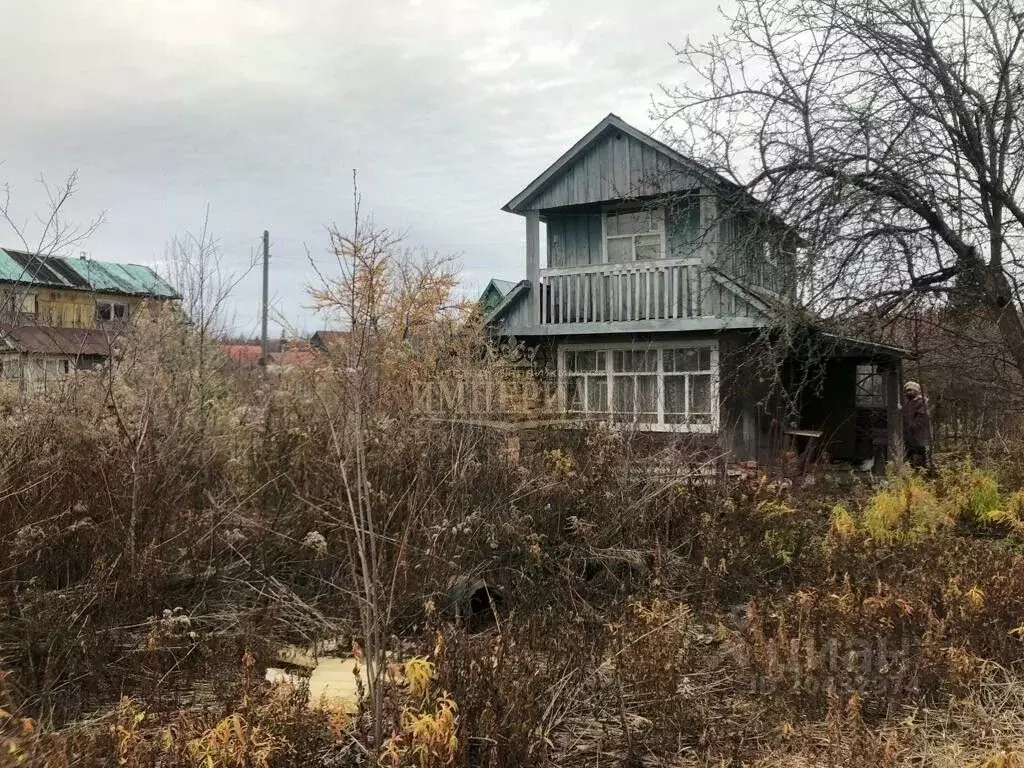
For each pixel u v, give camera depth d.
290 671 4.54
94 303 9.67
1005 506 8.27
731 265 12.29
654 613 4.60
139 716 3.31
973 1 9.13
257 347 21.42
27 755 2.75
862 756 3.40
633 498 6.75
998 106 9.34
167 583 5.17
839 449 15.86
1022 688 4.14
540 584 5.41
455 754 3.07
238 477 6.38
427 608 4.17
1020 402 11.03
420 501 5.31
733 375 11.67
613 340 14.70
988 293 9.59
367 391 4.71
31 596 4.50
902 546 6.68
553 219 15.71
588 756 3.72
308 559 5.57
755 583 6.04
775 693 4.05
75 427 5.75
